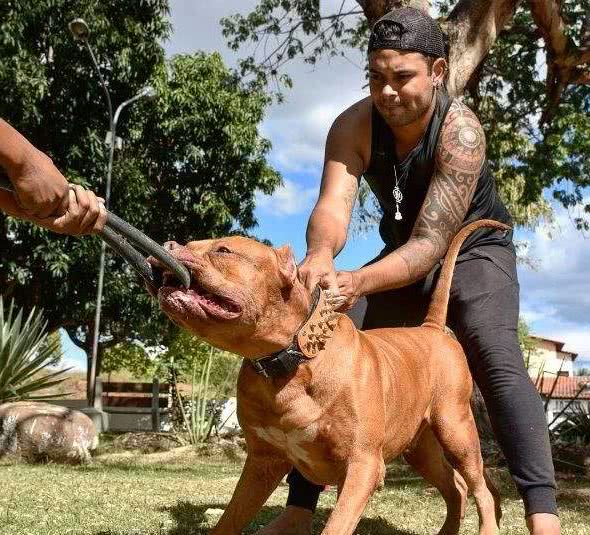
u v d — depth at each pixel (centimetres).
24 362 1010
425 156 359
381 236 423
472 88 1141
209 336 257
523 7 1230
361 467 285
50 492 550
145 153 1842
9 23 1573
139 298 1684
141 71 1756
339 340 289
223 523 305
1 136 177
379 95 344
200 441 1172
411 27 338
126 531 400
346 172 366
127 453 1077
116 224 213
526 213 2014
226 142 1827
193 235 1897
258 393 284
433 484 414
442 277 377
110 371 2039
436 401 356
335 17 1362
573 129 1251
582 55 1069
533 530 346
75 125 1684
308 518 375
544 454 353
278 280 264
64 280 1647
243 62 1472
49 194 190
